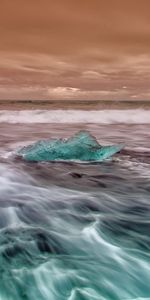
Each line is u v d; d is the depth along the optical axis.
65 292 3.53
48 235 4.80
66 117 22.73
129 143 13.22
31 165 9.34
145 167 9.27
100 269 3.97
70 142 10.30
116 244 4.65
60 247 4.49
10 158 10.09
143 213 5.89
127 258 4.25
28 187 7.27
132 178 8.13
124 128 18.50
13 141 13.59
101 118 22.59
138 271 3.97
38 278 3.71
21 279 3.67
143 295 3.55
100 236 4.89
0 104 31.08
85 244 4.61
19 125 19.69
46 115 23.08
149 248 4.57
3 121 21.41
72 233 4.94
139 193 7.00
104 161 10.02
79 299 3.42
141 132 16.80
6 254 4.19
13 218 5.50
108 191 7.07
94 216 5.70
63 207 6.07
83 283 3.68
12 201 6.31
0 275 3.72
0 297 3.40
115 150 10.36
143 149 11.93
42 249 4.38
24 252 4.27
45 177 8.16
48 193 6.87
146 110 25.11
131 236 4.94
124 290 3.61
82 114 23.59
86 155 10.07
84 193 6.92
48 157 9.96
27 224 5.25
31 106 30.02
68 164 9.61
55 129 17.89
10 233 4.84
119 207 6.14
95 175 8.41
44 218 5.54
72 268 3.94
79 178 8.12
